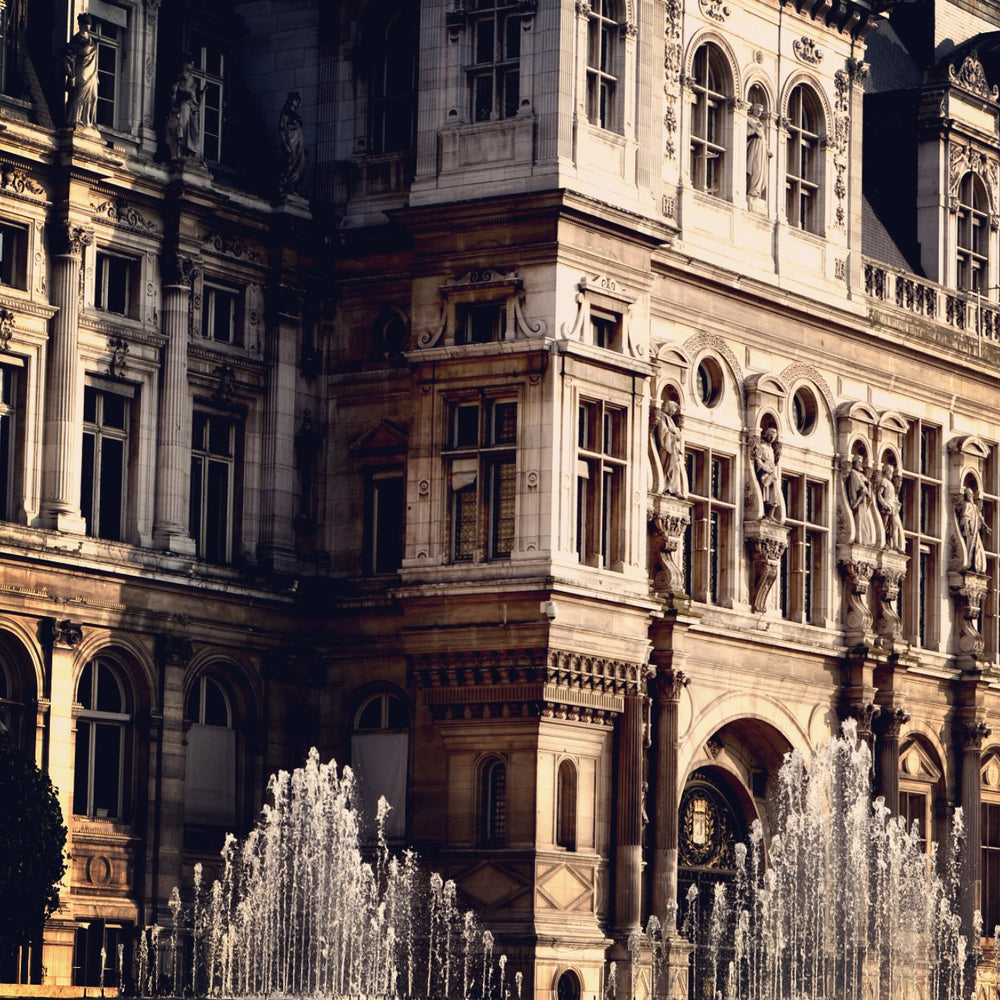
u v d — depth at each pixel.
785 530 118.38
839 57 124.62
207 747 105.94
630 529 107.56
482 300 106.75
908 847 124.19
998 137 138.38
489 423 106.12
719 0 116.94
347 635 109.62
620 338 108.25
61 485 100.12
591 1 108.88
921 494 129.38
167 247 105.62
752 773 119.12
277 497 109.31
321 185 113.00
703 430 114.56
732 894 117.31
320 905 106.56
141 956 101.31
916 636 127.56
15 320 99.62
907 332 127.25
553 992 102.88
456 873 104.81
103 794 102.00
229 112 111.75
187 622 104.44
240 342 109.00
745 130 118.25
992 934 132.50
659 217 110.38
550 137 105.88
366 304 111.31
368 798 108.50
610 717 107.38
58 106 102.19
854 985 119.00
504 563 104.50
